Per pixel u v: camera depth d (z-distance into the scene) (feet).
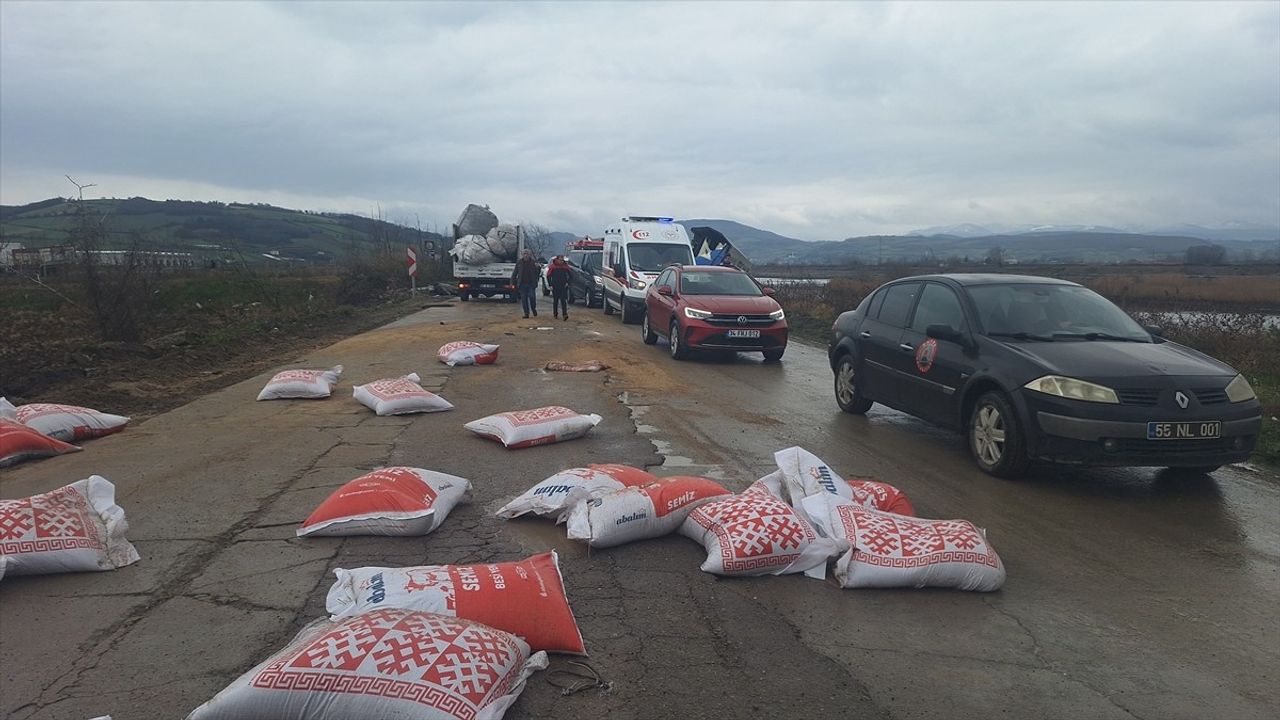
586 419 24.54
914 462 23.06
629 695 10.35
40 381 33.30
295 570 14.21
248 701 8.66
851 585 13.83
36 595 13.14
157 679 10.62
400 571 11.46
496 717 9.15
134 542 15.56
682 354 45.21
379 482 16.29
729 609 12.98
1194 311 48.06
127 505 17.83
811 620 12.70
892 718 10.06
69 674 10.74
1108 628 12.79
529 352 46.68
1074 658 11.79
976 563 13.85
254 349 49.01
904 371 26.07
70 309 61.93
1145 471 22.44
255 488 19.13
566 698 10.23
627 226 73.00
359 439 24.32
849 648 11.85
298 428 25.90
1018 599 13.82
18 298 69.62
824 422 28.68
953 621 12.87
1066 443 19.62
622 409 29.81
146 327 50.21
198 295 75.61
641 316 68.13
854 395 29.60
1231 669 11.59
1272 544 16.79
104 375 35.70
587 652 11.43
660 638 11.92
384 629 9.36
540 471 20.81
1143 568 15.34
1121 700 10.68
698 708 10.11
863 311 30.19
